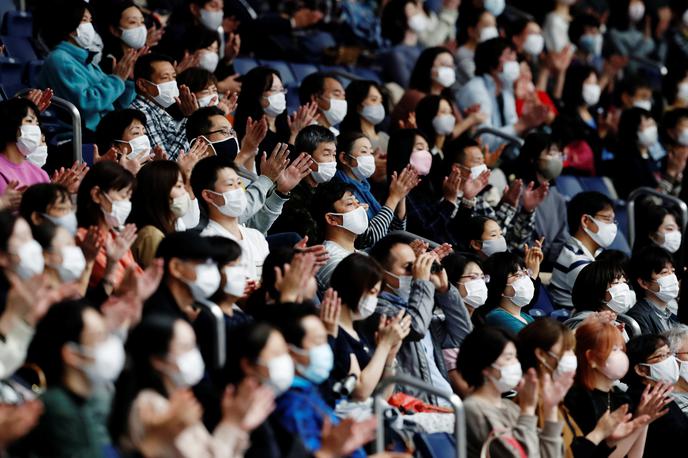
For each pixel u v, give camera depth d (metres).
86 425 9.78
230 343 10.70
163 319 10.16
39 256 10.83
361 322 12.88
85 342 9.83
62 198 11.71
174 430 9.62
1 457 9.61
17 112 13.38
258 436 10.58
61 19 16.44
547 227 17.64
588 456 12.91
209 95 16.33
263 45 21.47
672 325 15.92
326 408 11.24
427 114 18.14
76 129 14.52
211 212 13.41
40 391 10.20
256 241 13.80
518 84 21.50
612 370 13.30
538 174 18.02
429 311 13.12
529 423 12.05
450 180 16.33
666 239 17.86
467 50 22.02
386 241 13.41
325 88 17.23
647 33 27.00
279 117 17.06
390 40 22.69
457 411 11.34
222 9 19.48
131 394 9.92
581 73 21.92
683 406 14.37
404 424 12.26
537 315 15.77
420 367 13.14
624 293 15.12
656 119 23.53
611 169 21.09
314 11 22.42
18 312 10.46
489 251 15.88
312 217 14.92
